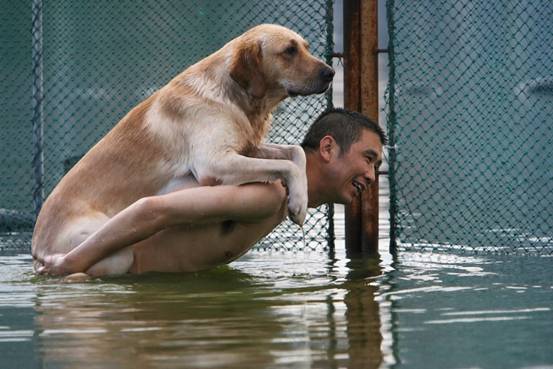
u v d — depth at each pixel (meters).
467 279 8.52
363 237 11.41
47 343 5.74
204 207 8.70
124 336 5.88
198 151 9.05
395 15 13.01
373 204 11.42
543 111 13.05
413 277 8.71
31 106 13.41
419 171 12.91
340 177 9.42
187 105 9.21
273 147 9.49
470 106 12.70
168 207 8.62
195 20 13.37
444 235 11.86
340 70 21.44
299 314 6.61
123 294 7.72
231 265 9.93
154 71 13.58
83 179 9.30
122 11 13.70
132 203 9.22
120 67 13.73
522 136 14.06
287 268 9.63
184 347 5.52
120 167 9.28
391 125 11.73
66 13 13.96
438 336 5.81
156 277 8.80
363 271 9.27
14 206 13.62
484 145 13.15
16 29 14.28
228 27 13.30
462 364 5.09
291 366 5.04
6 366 5.16
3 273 9.31
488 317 6.46
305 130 11.96
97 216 9.11
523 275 8.79
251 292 7.77
